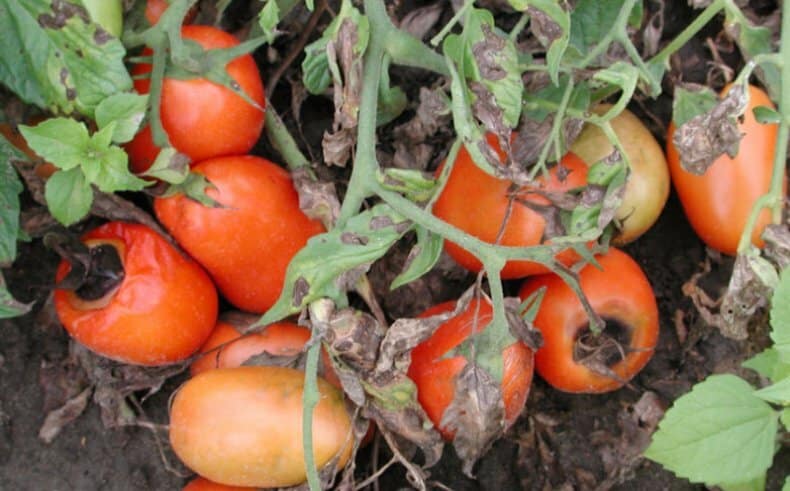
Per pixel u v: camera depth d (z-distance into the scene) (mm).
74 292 679
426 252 660
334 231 638
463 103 645
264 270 693
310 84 698
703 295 759
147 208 729
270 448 655
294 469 661
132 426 740
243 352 707
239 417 654
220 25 767
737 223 720
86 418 740
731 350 767
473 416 653
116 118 658
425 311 731
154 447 740
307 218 693
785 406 656
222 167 686
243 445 654
